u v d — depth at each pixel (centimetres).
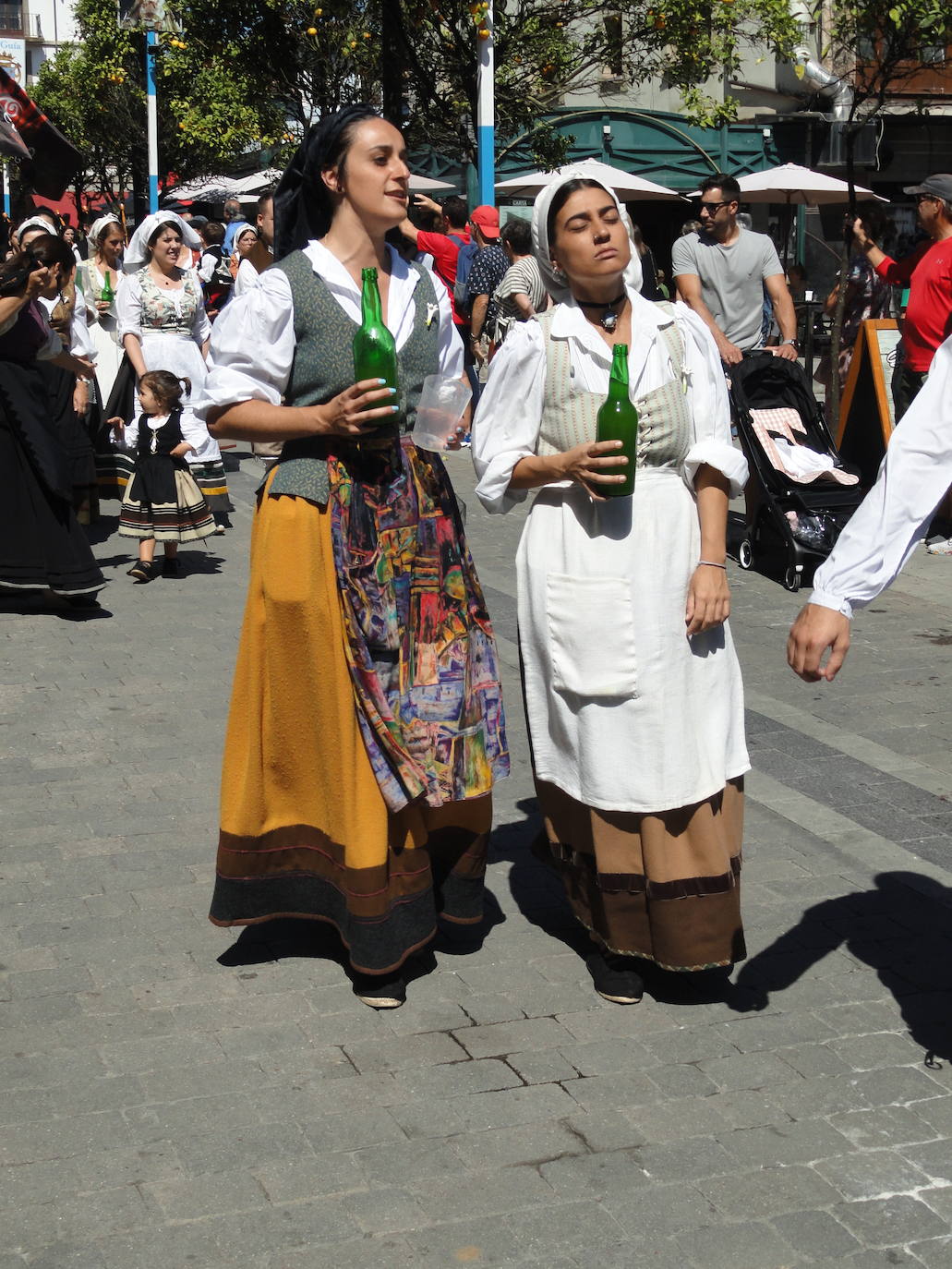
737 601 818
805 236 2661
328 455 383
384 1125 341
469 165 1797
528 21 1609
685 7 1620
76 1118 342
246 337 380
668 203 2738
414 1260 296
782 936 436
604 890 386
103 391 1180
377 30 1800
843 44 1603
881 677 685
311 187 393
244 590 855
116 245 1167
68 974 409
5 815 518
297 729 391
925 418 321
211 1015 389
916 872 480
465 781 399
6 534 776
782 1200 316
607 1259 298
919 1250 301
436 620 396
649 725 372
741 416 862
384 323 384
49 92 3612
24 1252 297
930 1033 384
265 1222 307
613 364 370
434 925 397
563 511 382
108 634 753
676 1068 366
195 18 1911
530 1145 334
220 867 404
